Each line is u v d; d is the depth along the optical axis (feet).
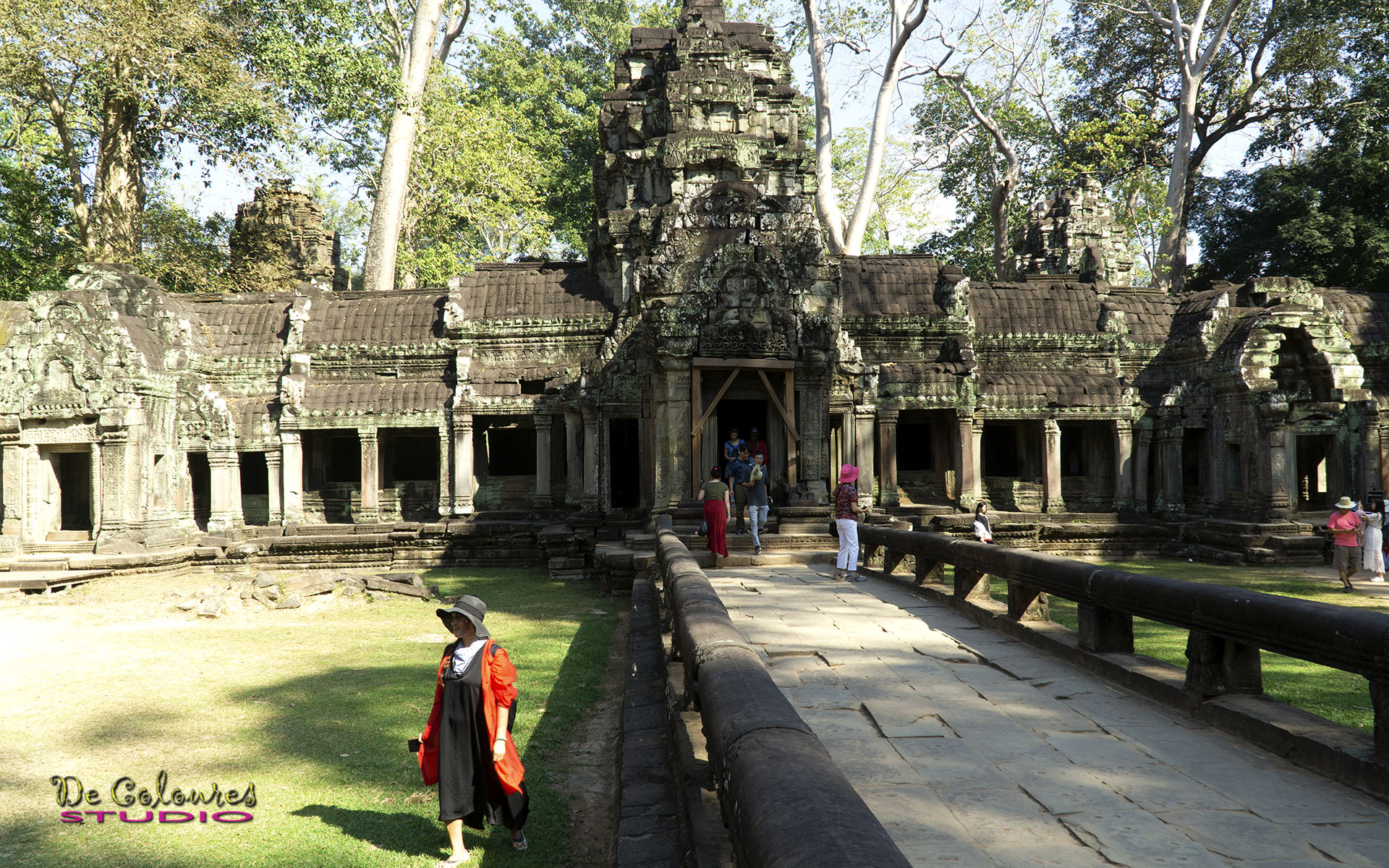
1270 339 72.54
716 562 49.19
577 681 32.99
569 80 167.22
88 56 79.25
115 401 65.62
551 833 18.94
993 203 132.77
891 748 16.48
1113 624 23.08
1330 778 14.65
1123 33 132.46
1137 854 11.71
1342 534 54.24
